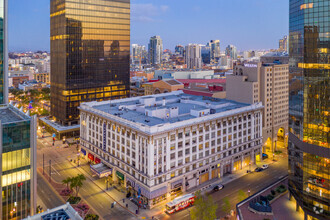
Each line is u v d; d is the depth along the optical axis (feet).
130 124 363.35
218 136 409.49
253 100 515.91
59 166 447.83
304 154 293.02
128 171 368.89
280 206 325.83
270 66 530.27
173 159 353.72
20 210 273.75
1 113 319.68
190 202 337.52
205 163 395.75
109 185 386.93
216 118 398.21
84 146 474.08
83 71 637.71
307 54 285.64
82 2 621.31
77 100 633.20
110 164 398.83
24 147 270.87
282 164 474.90
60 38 615.16
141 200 342.64
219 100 517.55
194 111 413.80
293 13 318.04
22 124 267.39
